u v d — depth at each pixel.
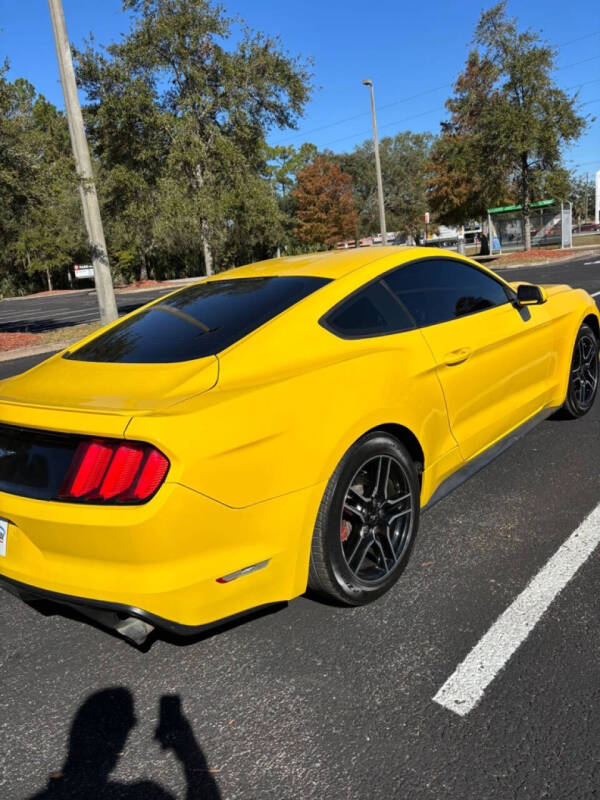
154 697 2.21
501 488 3.68
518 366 3.67
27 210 14.00
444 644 2.35
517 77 25.09
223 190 22.31
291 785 1.80
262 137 23.77
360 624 2.52
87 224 13.34
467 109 27.39
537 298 3.69
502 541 3.07
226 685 2.24
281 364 2.46
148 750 1.98
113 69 20.47
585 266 20.12
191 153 20.81
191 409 2.05
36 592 2.16
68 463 2.08
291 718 2.06
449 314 3.24
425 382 2.86
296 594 2.37
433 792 1.73
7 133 12.91
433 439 2.94
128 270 50.84
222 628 2.57
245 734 2.01
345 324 2.74
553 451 4.18
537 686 2.09
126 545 1.97
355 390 2.50
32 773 1.92
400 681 2.18
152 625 2.14
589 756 1.80
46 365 2.91
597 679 2.10
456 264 3.52
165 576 2.01
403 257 3.19
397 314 2.96
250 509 2.14
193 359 2.45
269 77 22.05
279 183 59.38
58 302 35.91
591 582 2.66
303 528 2.32
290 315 2.63
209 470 2.02
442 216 38.31
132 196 22.23
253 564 2.18
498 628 2.42
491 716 1.98
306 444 2.29
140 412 2.02
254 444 2.14
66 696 2.25
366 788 1.77
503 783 1.74
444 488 3.09
